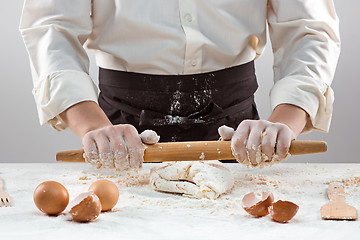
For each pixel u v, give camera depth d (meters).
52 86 1.42
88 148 1.17
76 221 1.00
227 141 1.22
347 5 2.96
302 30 1.61
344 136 3.08
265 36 1.75
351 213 1.01
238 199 1.18
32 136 3.09
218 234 0.91
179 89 1.64
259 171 1.54
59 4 1.55
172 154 1.19
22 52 3.00
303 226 0.96
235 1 1.62
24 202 1.17
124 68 1.66
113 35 1.62
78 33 1.57
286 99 1.44
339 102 3.05
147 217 1.03
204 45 1.60
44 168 1.60
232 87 1.68
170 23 1.60
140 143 1.17
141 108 1.66
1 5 2.95
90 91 1.43
